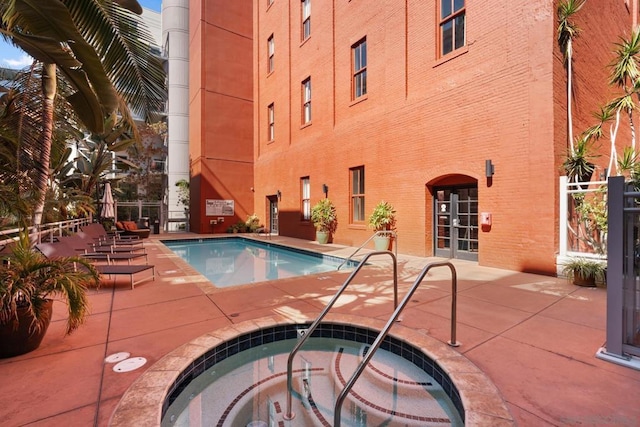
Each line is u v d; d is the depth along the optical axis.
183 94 19.77
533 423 1.79
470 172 6.84
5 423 1.79
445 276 5.74
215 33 15.90
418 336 2.97
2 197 4.35
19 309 2.57
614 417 1.84
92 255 6.51
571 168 5.53
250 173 16.81
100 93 4.36
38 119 5.38
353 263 7.87
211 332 3.07
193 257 10.23
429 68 7.75
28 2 3.31
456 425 2.07
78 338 2.97
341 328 3.38
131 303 4.08
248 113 16.83
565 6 5.73
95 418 1.84
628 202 2.55
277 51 14.38
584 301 4.12
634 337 2.51
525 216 5.95
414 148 8.09
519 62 6.05
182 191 19.42
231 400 2.39
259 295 4.48
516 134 6.08
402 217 8.43
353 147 10.06
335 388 2.53
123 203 16.97
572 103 6.18
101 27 4.60
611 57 8.12
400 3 8.43
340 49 10.63
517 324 3.30
